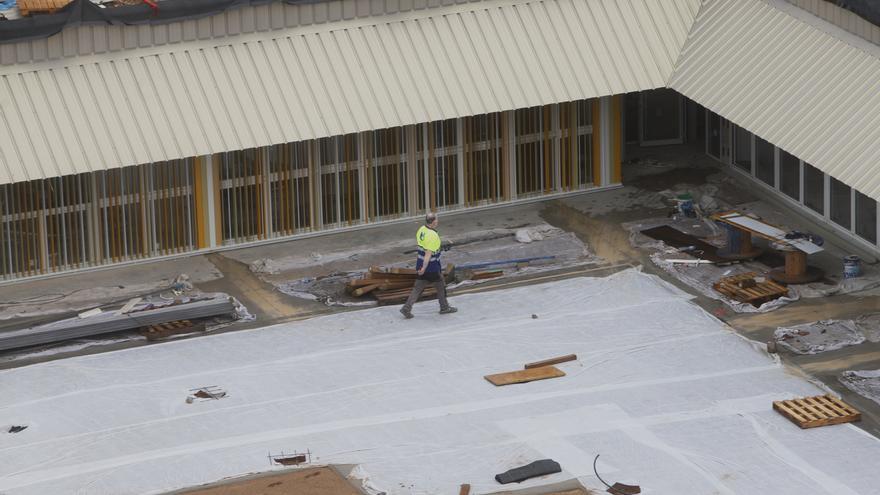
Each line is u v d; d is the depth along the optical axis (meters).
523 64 61.88
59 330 52.62
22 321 54.34
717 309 53.75
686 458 43.25
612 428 45.19
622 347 50.94
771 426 45.03
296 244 61.41
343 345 52.00
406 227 62.88
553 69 62.03
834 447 43.62
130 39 58.06
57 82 56.72
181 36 58.78
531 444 44.34
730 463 42.91
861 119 54.16
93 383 49.62
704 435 44.62
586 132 65.25
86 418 47.09
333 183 61.97
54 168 54.94
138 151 56.16
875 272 55.94
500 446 44.28
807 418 44.84
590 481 42.03
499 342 51.72
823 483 41.66
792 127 56.41
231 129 57.53
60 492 42.50
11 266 57.78
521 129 64.19
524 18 63.00
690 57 63.34
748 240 58.19
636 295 55.22
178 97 57.72
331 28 60.78
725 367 49.09
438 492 41.72
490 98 60.66
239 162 60.22
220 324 54.16
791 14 61.34
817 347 50.00
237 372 50.16
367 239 61.75
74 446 45.28
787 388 47.41
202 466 43.72
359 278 56.91
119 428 46.31
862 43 57.16
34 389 49.28
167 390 48.94
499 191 64.69
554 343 51.47
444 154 63.28
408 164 62.84
